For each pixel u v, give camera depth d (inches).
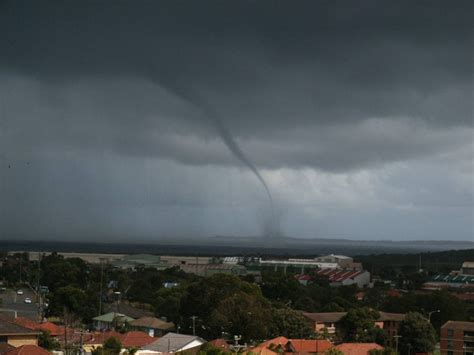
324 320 5959.6
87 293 7234.3
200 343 4527.6
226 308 5246.1
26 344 3511.3
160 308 6633.9
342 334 6013.8
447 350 5590.6
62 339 4719.5
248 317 5191.9
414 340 5472.4
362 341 5669.3
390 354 4527.6
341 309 7180.1
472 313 7308.1
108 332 5187.0
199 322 5625.0
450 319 6702.8
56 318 6697.8
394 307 7268.7
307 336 5511.8
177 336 4712.1
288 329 5482.3
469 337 5497.1
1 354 3147.1
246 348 4308.6
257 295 5871.1
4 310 6752.0
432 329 5561.0
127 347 4493.1
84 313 6688.0
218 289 5753.0
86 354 4377.5
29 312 6865.2
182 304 5826.8
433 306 6894.7
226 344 4554.6
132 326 6156.5
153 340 4800.7
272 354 4244.6
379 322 6166.3
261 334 5201.8
